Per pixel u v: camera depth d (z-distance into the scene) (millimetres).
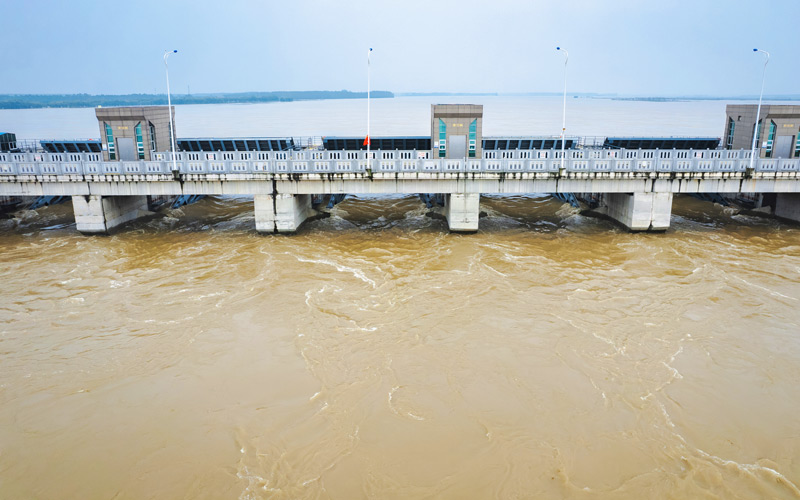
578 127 120562
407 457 13977
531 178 32188
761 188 32500
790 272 26500
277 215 32969
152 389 16969
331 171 32062
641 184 32594
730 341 19703
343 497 12711
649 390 16719
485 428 15039
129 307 22812
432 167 32156
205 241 32250
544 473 13406
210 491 12914
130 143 36875
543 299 23391
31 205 41656
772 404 16078
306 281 25562
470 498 12680
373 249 30516
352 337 20125
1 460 13977
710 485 13031
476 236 33031
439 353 18953
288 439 14688
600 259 28625
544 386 16953
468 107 34781
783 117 36312
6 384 17234
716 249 30219
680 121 150875
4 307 22812
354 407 15992
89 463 13875
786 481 13125
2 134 42000
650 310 22266
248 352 19094
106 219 33375
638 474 13383
